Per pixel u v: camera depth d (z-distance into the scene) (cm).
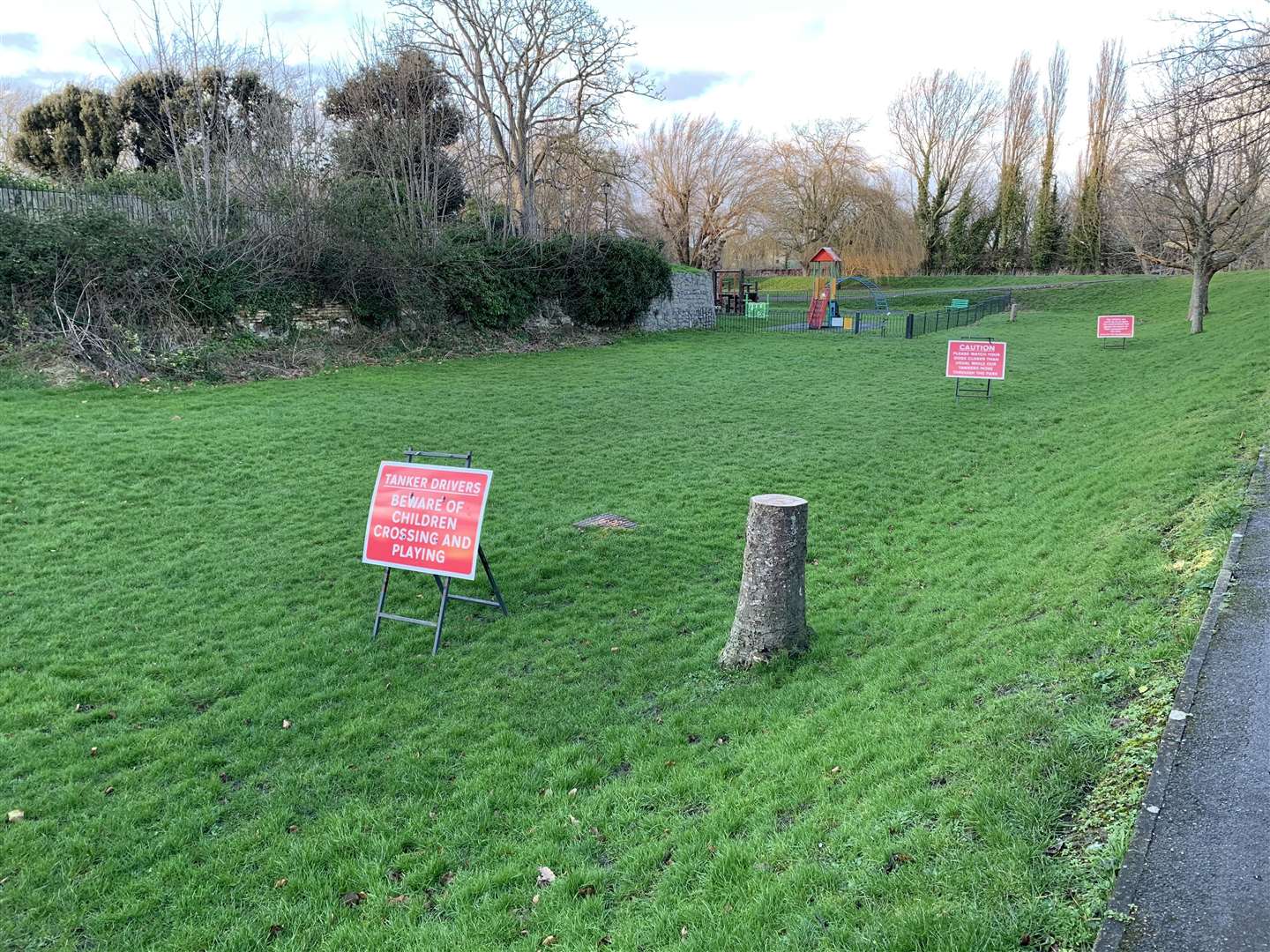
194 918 385
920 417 1537
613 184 3416
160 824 449
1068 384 1861
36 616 686
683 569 821
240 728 543
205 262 1794
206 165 1905
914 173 6662
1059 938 270
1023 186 6612
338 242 2062
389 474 697
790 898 332
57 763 497
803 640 625
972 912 287
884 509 996
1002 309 4503
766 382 1988
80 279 1584
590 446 1309
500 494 1061
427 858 421
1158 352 2319
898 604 705
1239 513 653
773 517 605
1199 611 498
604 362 2284
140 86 2788
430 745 528
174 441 1185
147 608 711
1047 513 888
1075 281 5372
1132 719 396
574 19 2952
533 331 2666
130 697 572
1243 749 357
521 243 2669
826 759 456
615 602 746
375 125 2616
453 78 2855
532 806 462
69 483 993
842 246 5156
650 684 600
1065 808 343
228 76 2362
